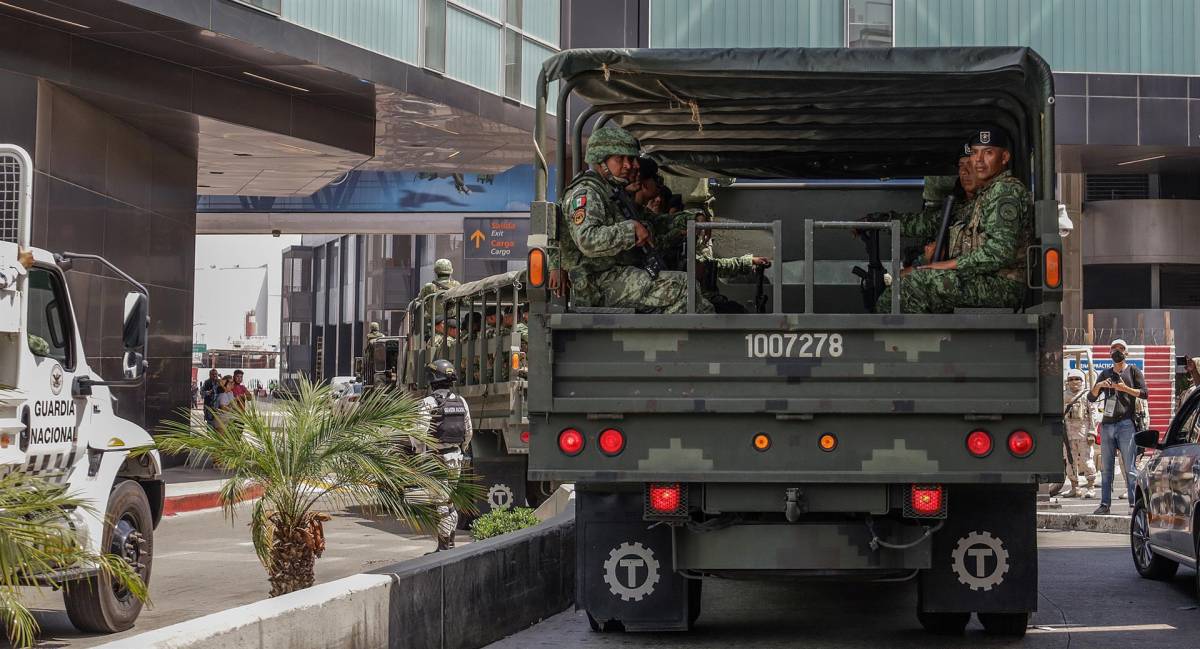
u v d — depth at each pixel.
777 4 28.11
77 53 18.95
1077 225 37.00
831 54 7.47
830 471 6.98
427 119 25.25
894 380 6.98
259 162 26.05
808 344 7.00
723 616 9.20
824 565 7.29
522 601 8.56
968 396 6.96
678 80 8.05
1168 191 36.72
